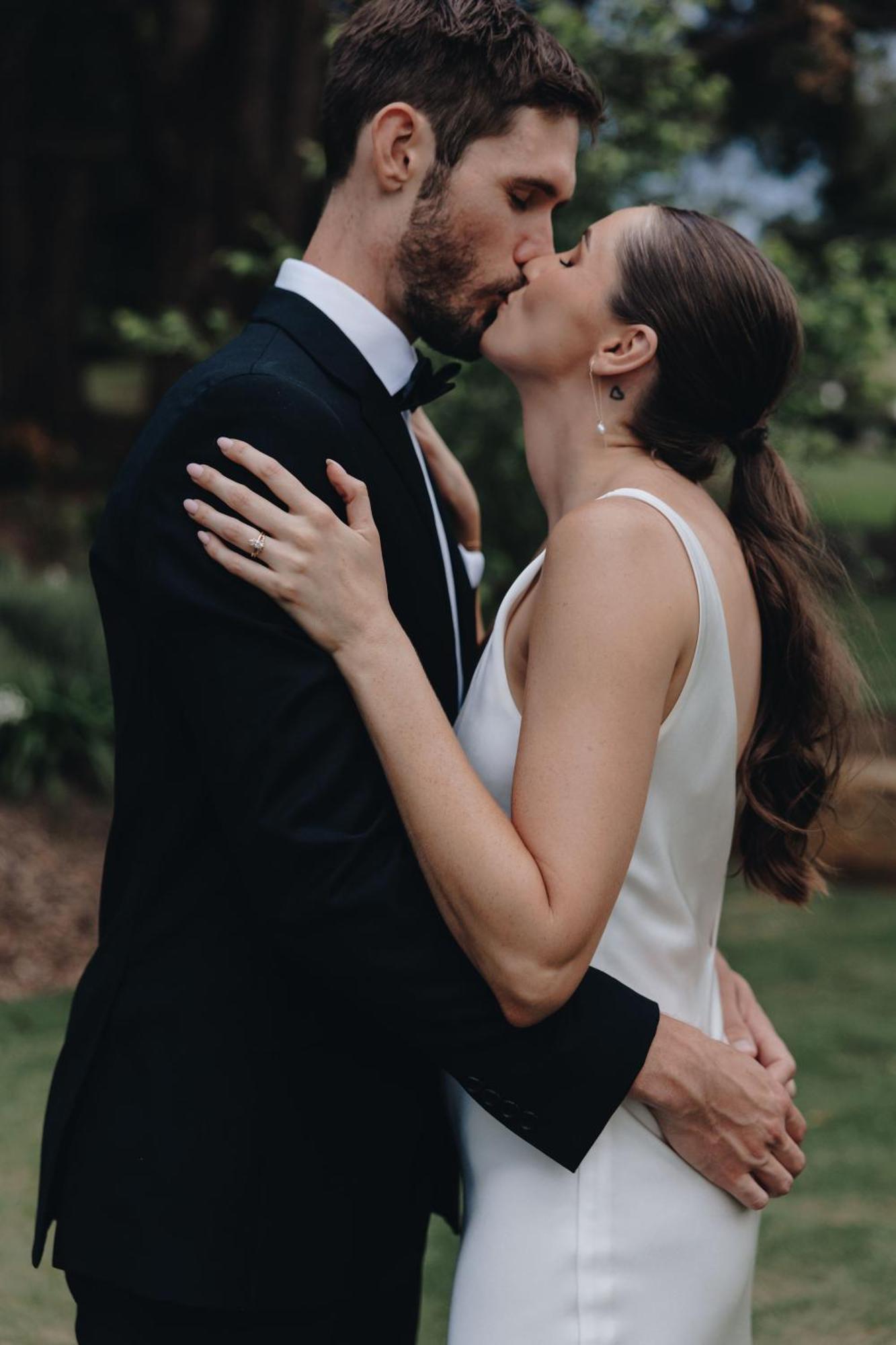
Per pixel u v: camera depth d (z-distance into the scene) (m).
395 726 1.41
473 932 1.37
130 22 9.64
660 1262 1.48
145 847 1.57
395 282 1.71
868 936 5.55
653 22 5.67
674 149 5.68
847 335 5.83
